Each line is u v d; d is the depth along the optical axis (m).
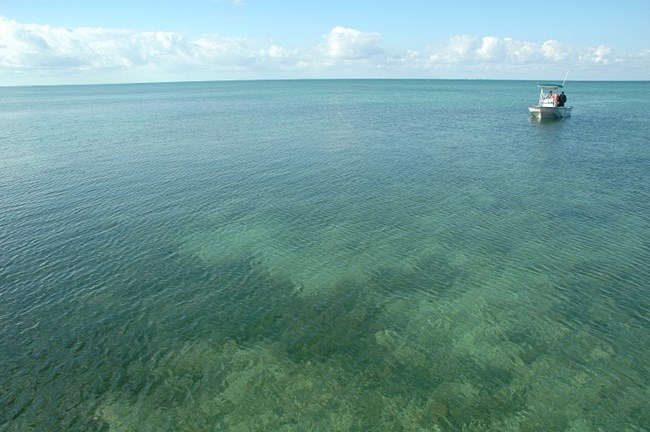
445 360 19.36
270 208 38.12
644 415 16.25
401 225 34.00
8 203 39.62
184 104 172.00
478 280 25.92
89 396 17.47
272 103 165.50
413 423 16.14
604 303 23.22
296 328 21.73
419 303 23.75
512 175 47.19
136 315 22.73
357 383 18.11
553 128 80.75
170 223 34.91
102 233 32.84
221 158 58.34
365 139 71.88
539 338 20.69
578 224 33.34
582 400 17.02
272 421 16.28
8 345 20.30
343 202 39.34
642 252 28.53
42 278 26.20
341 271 27.27
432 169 50.28
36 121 112.56
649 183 43.12
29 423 16.19
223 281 26.20
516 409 16.70
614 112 108.06
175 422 16.28
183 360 19.50
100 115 127.19
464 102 154.62
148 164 55.19
